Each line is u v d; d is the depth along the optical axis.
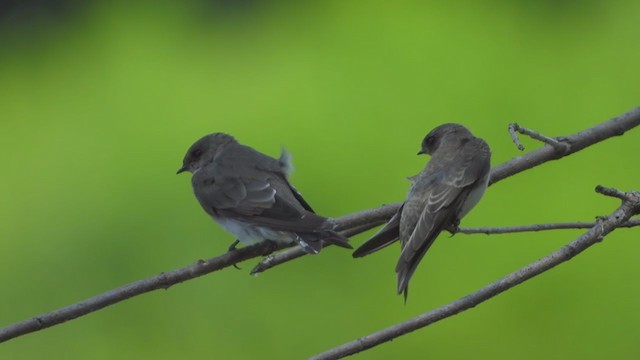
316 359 5.50
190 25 17.59
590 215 12.98
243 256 7.24
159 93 16.73
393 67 15.20
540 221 12.89
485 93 14.80
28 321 6.01
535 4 15.49
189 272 6.47
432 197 7.17
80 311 6.11
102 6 18.27
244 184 7.93
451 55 15.11
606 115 14.64
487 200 12.91
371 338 5.54
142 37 17.67
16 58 18.48
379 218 7.32
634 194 5.91
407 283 6.61
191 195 14.12
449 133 8.09
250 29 16.95
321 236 7.02
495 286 5.66
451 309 5.61
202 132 15.83
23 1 18.92
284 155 8.26
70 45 18.36
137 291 6.27
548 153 7.52
